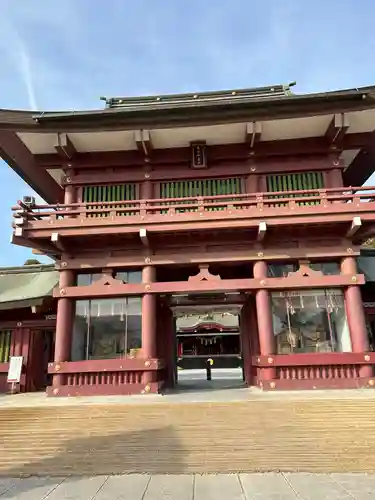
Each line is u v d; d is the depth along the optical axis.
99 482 7.74
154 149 17.61
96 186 17.70
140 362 15.05
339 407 10.73
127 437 9.46
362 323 15.19
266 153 17.25
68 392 14.81
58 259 18.55
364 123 16.39
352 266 15.75
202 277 15.91
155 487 7.38
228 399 12.26
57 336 15.52
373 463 8.23
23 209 15.98
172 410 10.95
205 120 15.29
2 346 19.98
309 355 14.85
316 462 8.28
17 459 8.79
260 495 6.86
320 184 17.05
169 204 17.39
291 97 14.66
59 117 15.16
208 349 53.19
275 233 16.12
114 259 16.16
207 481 7.64
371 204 15.09
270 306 15.70
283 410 10.64
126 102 20.84
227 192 17.33
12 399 14.84
